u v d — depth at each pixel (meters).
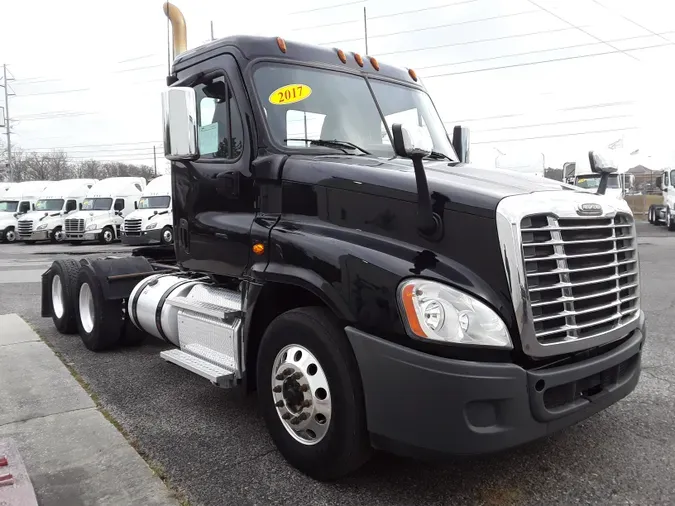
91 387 5.05
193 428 4.12
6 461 3.28
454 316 2.76
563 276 2.94
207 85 4.28
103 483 3.30
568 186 3.40
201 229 4.29
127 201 31.05
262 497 3.15
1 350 6.30
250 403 4.62
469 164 3.96
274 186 3.72
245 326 3.78
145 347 6.47
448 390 2.70
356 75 4.39
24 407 4.55
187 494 3.20
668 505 2.98
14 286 11.74
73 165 84.44
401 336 2.84
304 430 3.30
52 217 31.00
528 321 2.77
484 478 3.29
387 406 2.87
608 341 3.16
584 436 3.81
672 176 27.45
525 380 2.76
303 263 3.30
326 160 3.62
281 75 4.03
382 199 3.17
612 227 3.22
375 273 2.95
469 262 2.89
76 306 6.62
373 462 3.50
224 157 4.13
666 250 17.14
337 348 3.06
